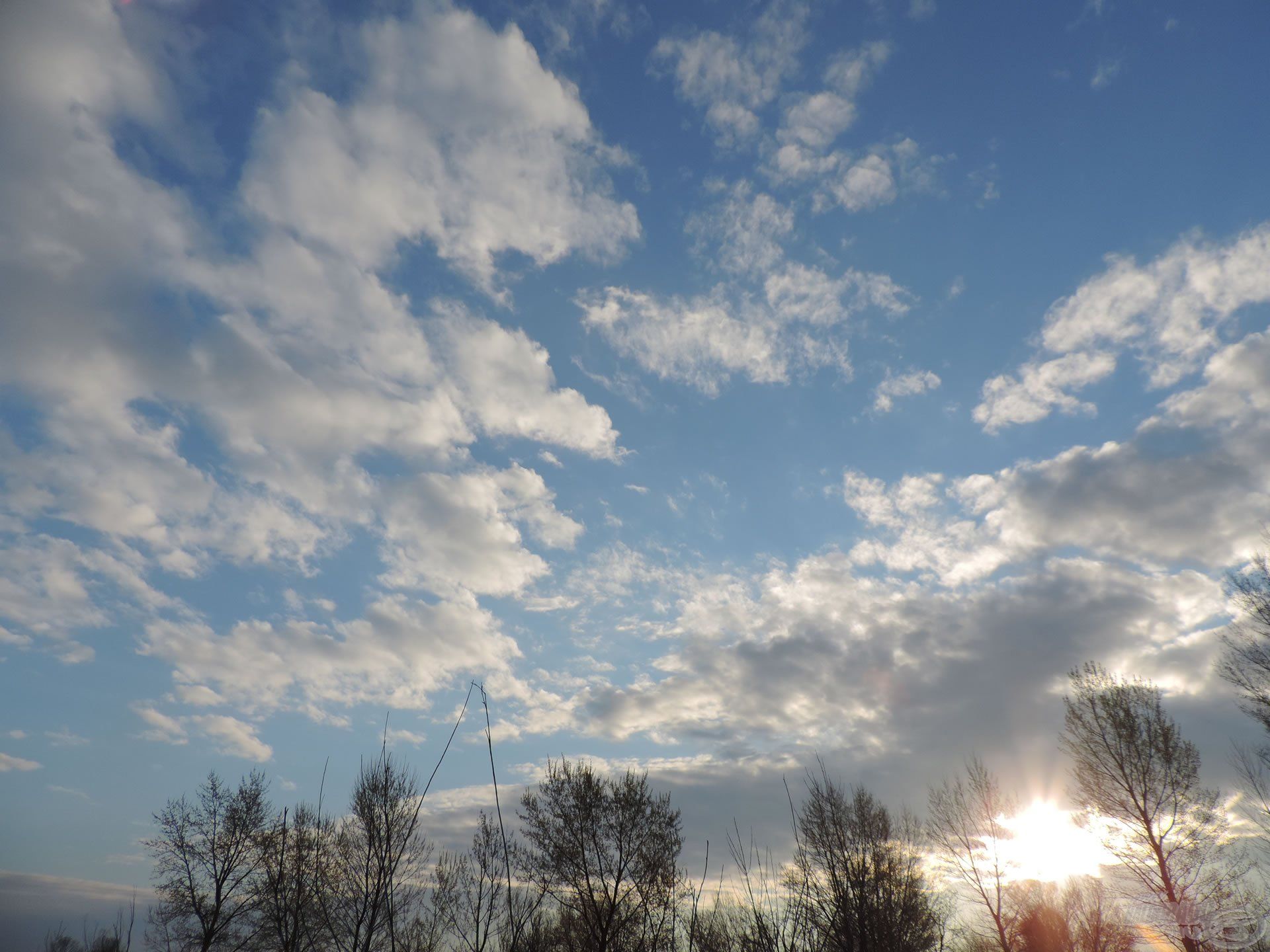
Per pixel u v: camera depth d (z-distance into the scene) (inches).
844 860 426.0
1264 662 1018.7
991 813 1221.1
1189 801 1053.2
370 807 325.1
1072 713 1185.4
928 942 778.8
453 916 319.3
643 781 815.1
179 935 1008.2
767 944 318.7
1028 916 1127.6
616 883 692.1
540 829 766.5
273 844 333.1
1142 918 1030.4
